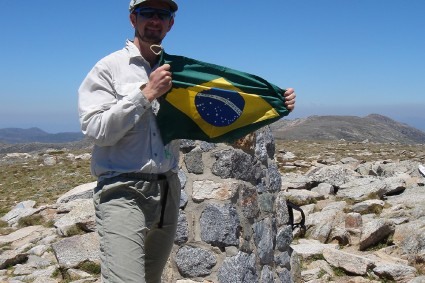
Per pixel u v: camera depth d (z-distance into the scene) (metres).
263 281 3.73
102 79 2.14
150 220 2.17
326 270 5.05
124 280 1.98
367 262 5.05
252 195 3.76
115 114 2.00
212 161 3.61
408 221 6.85
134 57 2.19
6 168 22.92
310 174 10.95
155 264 2.38
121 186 2.10
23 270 5.46
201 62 2.45
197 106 2.40
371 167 12.93
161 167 2.17
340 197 9.02
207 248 3.51
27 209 8.88
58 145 76.62
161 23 2.19
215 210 3.51
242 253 3.52
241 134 2.55
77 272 5.11
